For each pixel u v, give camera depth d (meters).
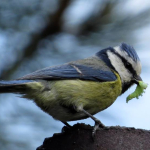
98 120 2.17
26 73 2.19
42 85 2.17
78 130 2.14
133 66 2.21
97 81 2.18
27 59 2.19
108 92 2.19
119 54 2.21
